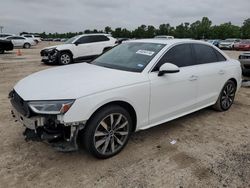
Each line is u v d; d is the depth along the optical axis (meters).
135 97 3.63
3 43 21.16
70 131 3.17
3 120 4.82
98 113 3.31
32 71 11.05
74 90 3.18
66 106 3.04
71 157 3.58
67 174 3.22
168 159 3.61
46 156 3.60
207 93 4.96
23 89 3.42
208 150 3.89
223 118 5.21
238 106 6.03
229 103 5.67
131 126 3.75
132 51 4.46
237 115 5.41
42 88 3.31
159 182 3.11
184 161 3.57
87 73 3.77
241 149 3.94
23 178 3.12
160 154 3.73
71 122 3.08
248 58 8.58
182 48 4.55
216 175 3.26
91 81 3.42
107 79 3.52
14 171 3.25
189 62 4.60
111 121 3.47
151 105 3.90
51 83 3.42
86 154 3.66
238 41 35.41
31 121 3.16
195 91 4.63
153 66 3.98
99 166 3.40
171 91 4.14
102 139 3.45
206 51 5.05
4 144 3.90
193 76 4.50
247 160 3.62
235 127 4.77
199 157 3.68
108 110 3.38
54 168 3.33
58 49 13.50
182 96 4.38
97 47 14.75
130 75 3.73
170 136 4.32
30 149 3.77
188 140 4.20
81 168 3.34
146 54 4.22
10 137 4.13
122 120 3.62
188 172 3.32
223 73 5.23
